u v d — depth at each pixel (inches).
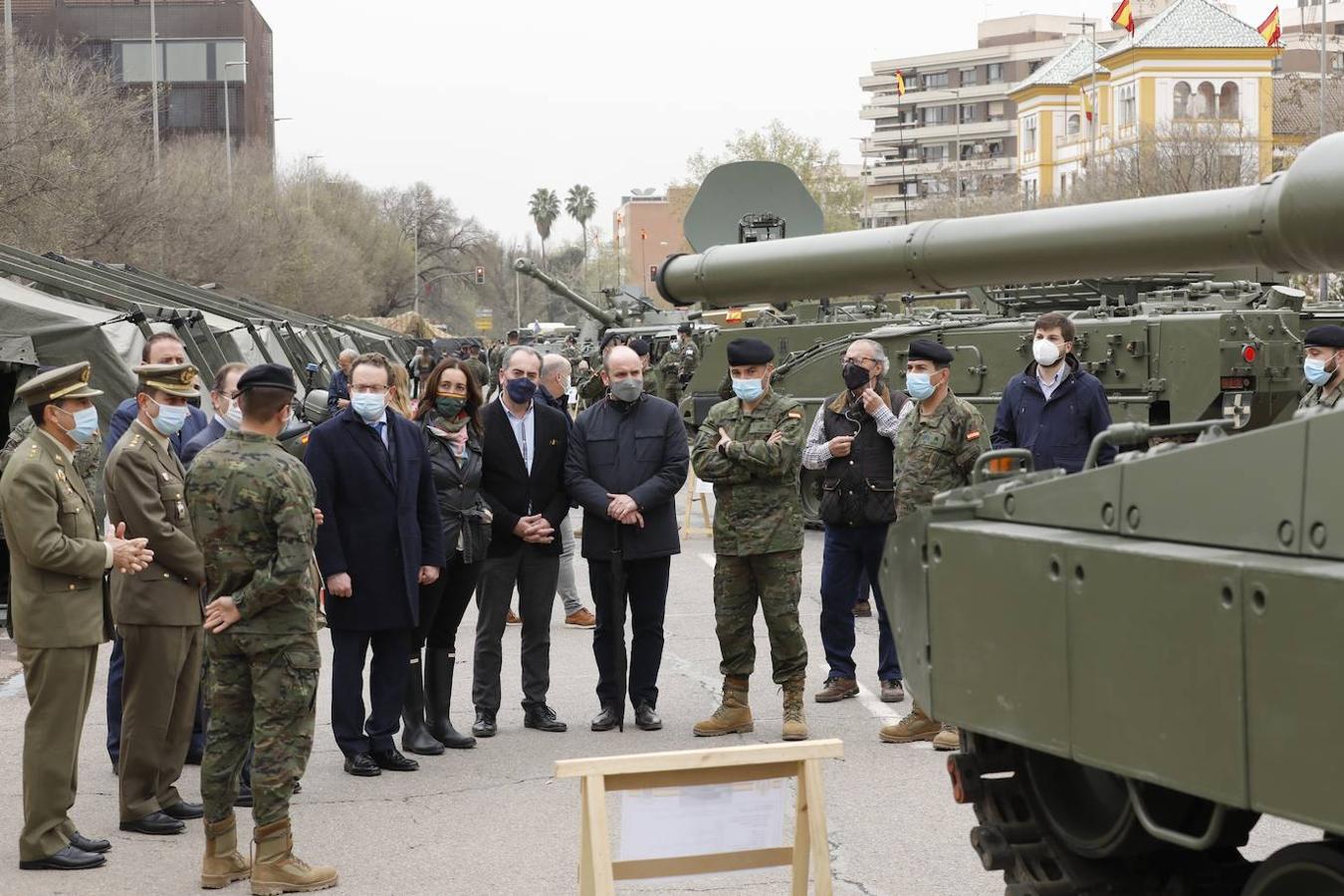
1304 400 420.8
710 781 187.9
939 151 5260.8
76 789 275.0
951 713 196.2
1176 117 2423.7
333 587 322.0
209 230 1915.6
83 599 264.8
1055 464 377.4
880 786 311.4
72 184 1305.4
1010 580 182.7
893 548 214.4
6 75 1288.1
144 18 3659.0
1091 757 170.6
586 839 181.8
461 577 351.6
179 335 721.6
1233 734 150.8
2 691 403.5
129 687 287.9
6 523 258.8
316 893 254.8
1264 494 153.3
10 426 535.2
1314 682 141.5
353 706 328.5
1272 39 2674.7
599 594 365.7
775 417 345.7
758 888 255.3
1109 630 166.4
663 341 1080.8
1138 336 597.3
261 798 253.6
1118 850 198.8
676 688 411.5
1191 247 458.3
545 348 1715.1
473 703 368.5
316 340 1342.3
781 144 2839.6
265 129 4180.6
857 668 430.3
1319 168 279.1
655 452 360.5
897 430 365.1
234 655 256.1
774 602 347.6
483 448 357.1
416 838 284.0
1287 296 618.2
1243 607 148.9
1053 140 3432.6
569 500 368.5
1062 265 509.0
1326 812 141.2
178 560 286.7
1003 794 213.0
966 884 254.1
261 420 257.1
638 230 5841.5
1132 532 171.0
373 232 3457.2
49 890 256.8
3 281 623.2
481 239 4675.2
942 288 575.8
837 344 740.0
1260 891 166.1
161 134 3624.5
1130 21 2711.6
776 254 638.5
